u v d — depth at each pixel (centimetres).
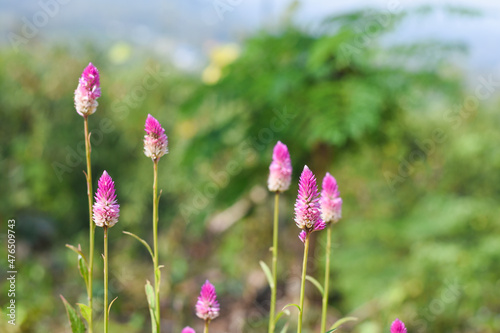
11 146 290
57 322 212
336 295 282
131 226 299
